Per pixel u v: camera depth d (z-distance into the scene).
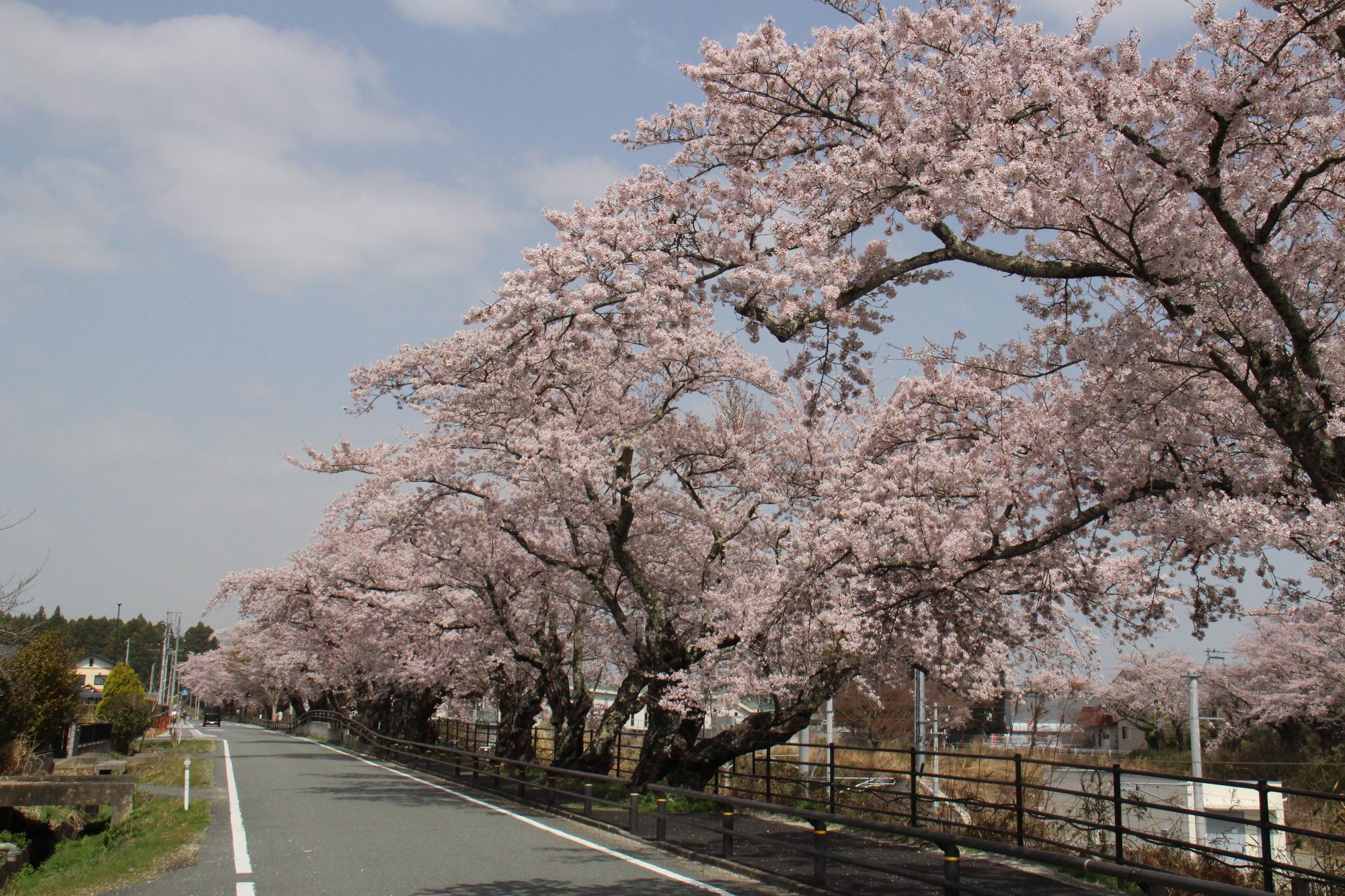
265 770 28.81
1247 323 8.61
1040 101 8.87
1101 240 8.61
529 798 19.69
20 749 24.42
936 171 9.11
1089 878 10.66
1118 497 9.56
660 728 19.22
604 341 14.15
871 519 12.00
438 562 25.12
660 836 13.27
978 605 12.55
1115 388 8.85
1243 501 8.02
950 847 8.41
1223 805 18.80
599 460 17.66
